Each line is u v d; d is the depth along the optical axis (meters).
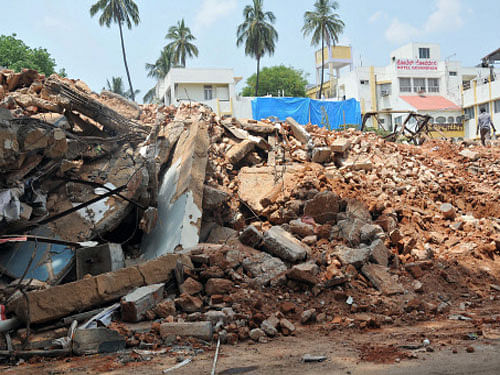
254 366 4.76
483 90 41.66
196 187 10.50
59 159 8.62
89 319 6.48
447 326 6.47
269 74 58.09
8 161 7.41
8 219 7.61
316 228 9.98
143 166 10.61
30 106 11.03
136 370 4.79
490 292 8.70
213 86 41.59
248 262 8.09
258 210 11.81
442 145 18.91
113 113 11.25
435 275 8.96
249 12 45.53
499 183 14.42
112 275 7.03
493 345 5.15
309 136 15.27
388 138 20.25
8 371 5.04
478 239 10.92
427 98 46.53
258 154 14.80
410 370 4.34
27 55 35.69
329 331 6.39
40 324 6.45
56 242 7.67
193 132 11.90
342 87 50.25
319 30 46.09
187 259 7.84
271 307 7.15
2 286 7.52
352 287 7.93
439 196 13.41
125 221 10.50
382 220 10.48
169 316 6.38
